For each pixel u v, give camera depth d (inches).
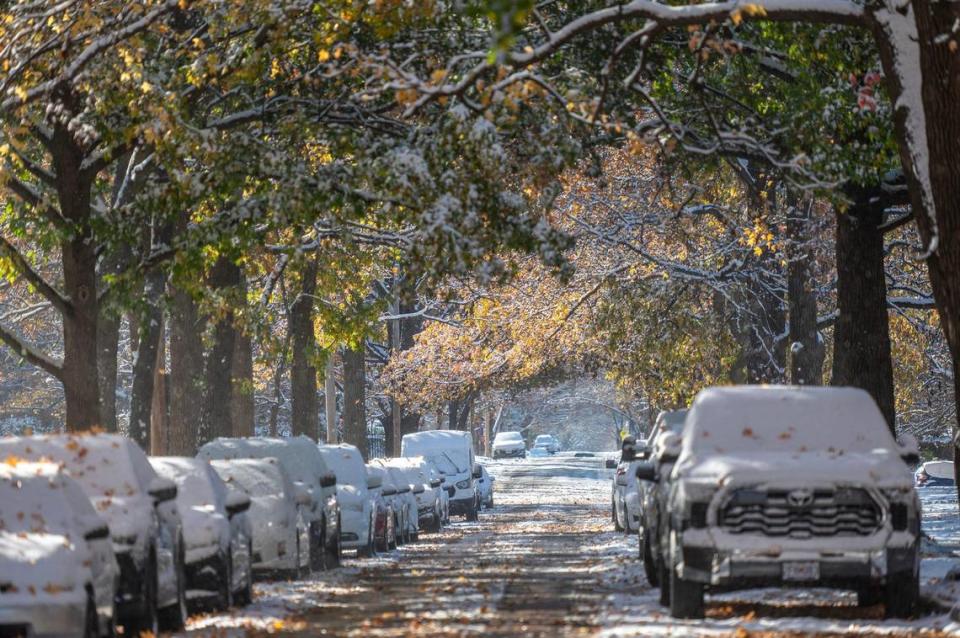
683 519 1380.4
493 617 1475.1
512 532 3784.5
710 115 1931.6
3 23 2092.8
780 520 1359.5
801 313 3346.5
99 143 2274.9
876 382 2378.2
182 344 3132.4
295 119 2244.1
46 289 2257.6
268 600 1791.3
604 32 2315.5
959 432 1588.3
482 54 1790.1
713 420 1480.1
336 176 2215.8
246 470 2079.2
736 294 3988.7
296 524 2097.7
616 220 3988.7
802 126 2192.4
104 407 3029.0
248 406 3705.7
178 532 1460.4
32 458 1349.7
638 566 2236.7
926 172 1599.4
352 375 5019.7
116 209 2262.6
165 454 3484.3
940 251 1558.8
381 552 2888.8
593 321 4239.7
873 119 2135.8
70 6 2059.5
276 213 2164.1
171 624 1432.1
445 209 2078.0
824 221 3361.2
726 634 1261.1
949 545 2428.6
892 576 1354.6
